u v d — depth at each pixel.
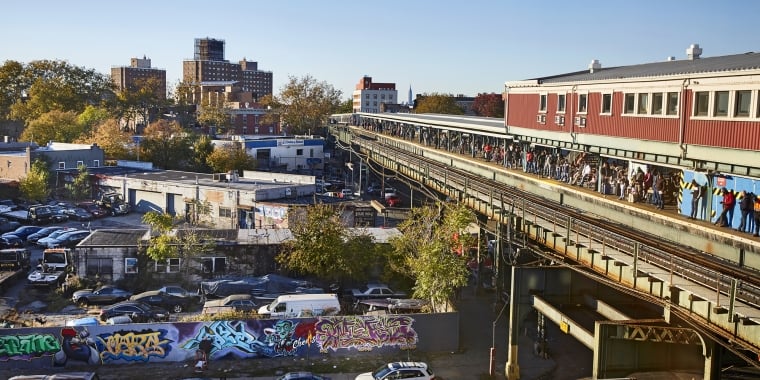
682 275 21.53
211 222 68.81
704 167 27.89
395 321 34.84
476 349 35.66
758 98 24.61
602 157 38.88
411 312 39.06
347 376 31.73
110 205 73.44
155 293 40.47
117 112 147.38
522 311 31.28
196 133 122.62
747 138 25.11
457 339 35.38
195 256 45.31
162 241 44.19
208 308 38.78
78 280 44.47
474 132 57.25
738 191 26.16
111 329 32.84
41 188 72.94
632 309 30.88
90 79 150.12
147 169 87.75
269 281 42.72
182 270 45.38
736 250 24.72
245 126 154.00
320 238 42.97
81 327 32.66
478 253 45.69
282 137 129.25
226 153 96.56
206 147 99.81
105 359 32.91
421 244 40.94
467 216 38.19
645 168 33.97
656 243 26.73
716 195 27.31
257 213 65.00
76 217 68.88
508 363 31.72
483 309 42.88
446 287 37.16
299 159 111.94
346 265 42.66
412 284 44.06
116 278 44.97
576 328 26.94
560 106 41.31
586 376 32.06
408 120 84.75
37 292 43.72
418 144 76.19
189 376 31.58
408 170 68.25
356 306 40.91
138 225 67.25
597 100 36.53
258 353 33.91
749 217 24.89
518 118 47.88
